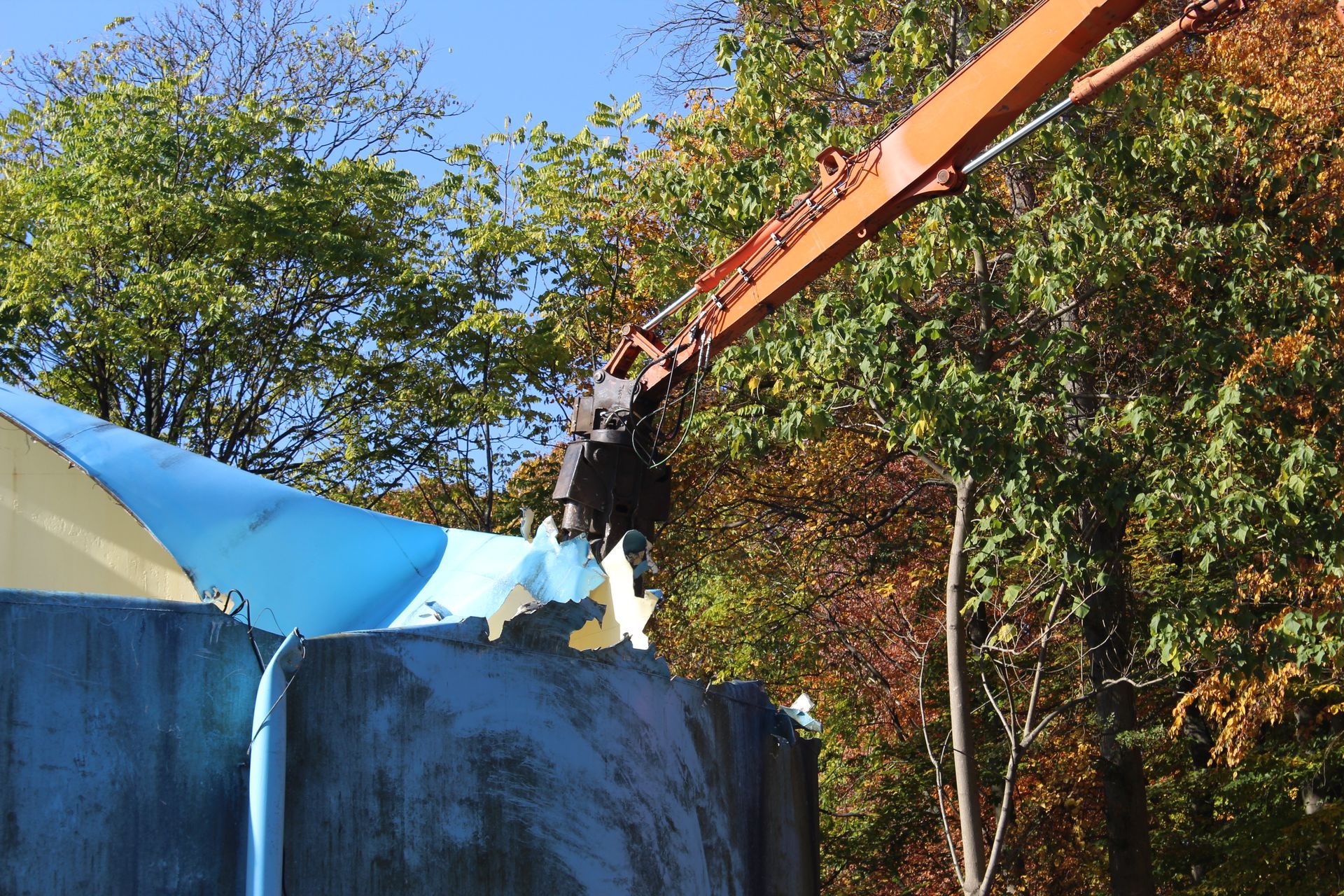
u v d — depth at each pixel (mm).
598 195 20031
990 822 18375
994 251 13953
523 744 5879
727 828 7332
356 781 5270
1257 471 12617
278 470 21719
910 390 12344
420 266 22219
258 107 21750
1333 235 12727
